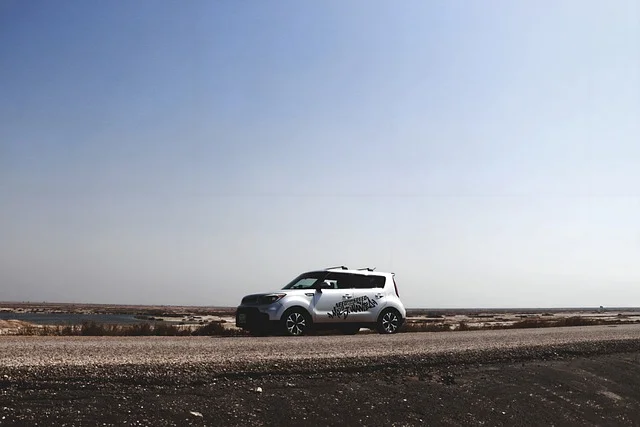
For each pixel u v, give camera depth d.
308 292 19.28
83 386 8.34
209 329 21.00
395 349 12.91
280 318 18.61
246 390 9.02
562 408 10.56
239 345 13.45
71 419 7.42
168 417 7.84
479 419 9.55
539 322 28.86
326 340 15.41
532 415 10.05
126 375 8.81
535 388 11.05
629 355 14.32
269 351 12.05
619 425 10.51
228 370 9.62
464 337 16.97
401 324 20.84
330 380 9.95
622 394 11.73
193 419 7.91
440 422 9.21
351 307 19.84
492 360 12.45
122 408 7.85
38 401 7.73
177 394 8.50
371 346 13.64
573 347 14.18
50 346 12.35
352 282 20.19
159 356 10.73
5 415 7.25
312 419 8.55
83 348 11.99
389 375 10.69
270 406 8.65
